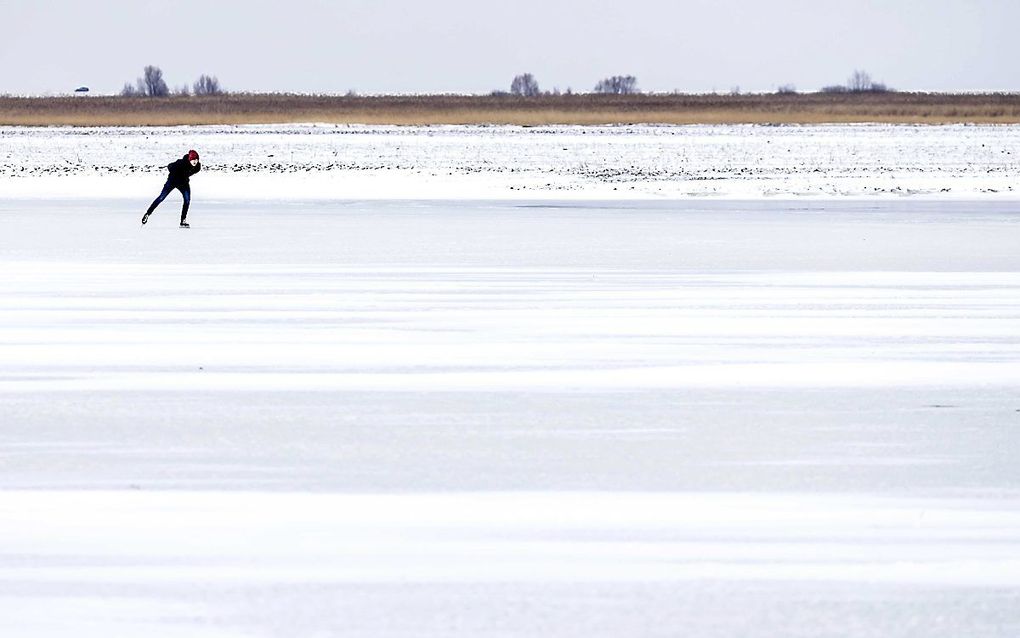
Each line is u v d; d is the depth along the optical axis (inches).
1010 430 1417.3
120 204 4950.8
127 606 898.7
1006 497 1157.7
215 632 854.5
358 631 855.7
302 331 2050.9
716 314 2234.3
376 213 4493.1
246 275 2751.0
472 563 982.4
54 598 912.9
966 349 1915.6
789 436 1382.9
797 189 5772.6
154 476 1221.1
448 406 1524.4
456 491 1171.3
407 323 2129.7
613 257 3097.9
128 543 1026.7
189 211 4608.8
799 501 1142.3
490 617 878.4
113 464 1264.8
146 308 2288.4
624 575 957.2
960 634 853.2
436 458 1288.1
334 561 986.7
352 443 1348.4
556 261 3011.8
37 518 1090.1
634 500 1143.6
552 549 1013.8
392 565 978.1
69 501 1139.3
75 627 863.1
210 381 1668.3
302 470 1241.4
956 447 1338.6
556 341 1964.8
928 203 5059.1
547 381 1672.0
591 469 1248.2
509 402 1546.5
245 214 4458.7
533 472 1236.5
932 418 1471.5
